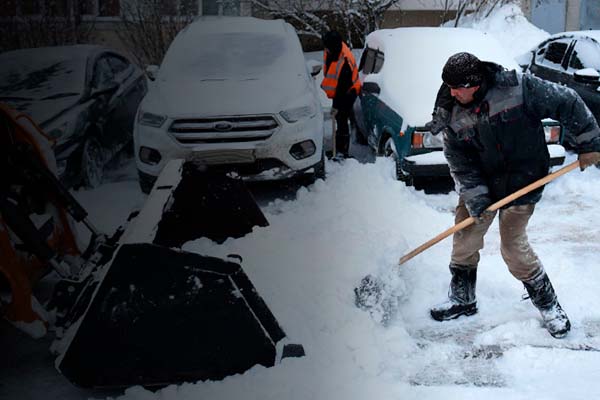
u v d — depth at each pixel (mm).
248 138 6590
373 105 7797
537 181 3758
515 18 13570
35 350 4117
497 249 5512
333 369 3648
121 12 13398
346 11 13547
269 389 3445
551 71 8812
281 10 13703
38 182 4500
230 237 4699
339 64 7887
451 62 3555
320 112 7113
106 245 4363
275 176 6691
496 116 3662
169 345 3482
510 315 4379
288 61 7672
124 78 8656
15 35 12984
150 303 3443
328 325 3961
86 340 3438
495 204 3846
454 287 4359
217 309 3484
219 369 3535
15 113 4484
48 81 7570
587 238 5723
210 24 8477
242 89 6969
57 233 4590
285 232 4902
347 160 7109
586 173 7375
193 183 4855
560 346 3986
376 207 6070
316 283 4199
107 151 7918
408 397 3500
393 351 3926
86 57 8016
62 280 3982
